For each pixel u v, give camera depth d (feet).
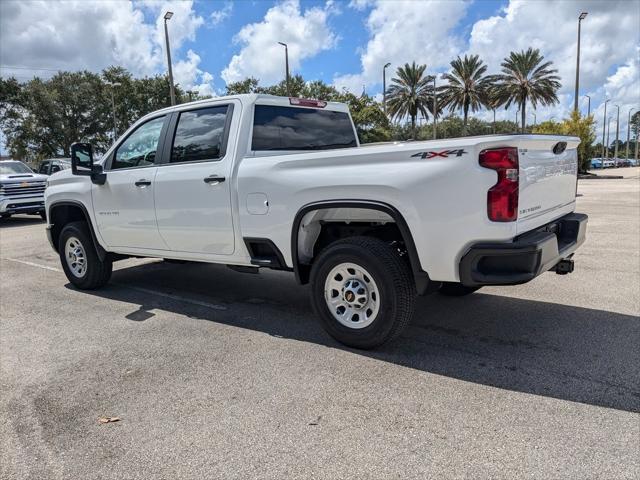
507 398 10.30
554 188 13.14
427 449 8.66
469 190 10.77
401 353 12.75
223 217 14.82
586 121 100.48
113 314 17.01
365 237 12.66
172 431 9.56
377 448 8.75
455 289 17.37
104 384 11.65
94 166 17.93
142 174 16.85
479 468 8.09
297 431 9.37
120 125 164.04
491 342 13.33
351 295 12.80
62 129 152.15
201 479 8.13
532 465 8.12
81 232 19.54
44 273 24.16
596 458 8.23
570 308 15.94
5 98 148.77
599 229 31.60
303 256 13.91
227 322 15.75
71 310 17.67
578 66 94.99
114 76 160.76
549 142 12.34
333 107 18.11
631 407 9.80
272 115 15.66
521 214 11.09
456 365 11.96
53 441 9.39
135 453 8.91
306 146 16.69
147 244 17.44
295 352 13.10
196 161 15.55
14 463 8.75
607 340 13.21
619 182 85.81
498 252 10.65
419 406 10.11
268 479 8.05
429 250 11.44
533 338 13.52
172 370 12.27
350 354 12.83
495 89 156.56
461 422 9.46
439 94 166.61
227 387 11.25
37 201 47.09
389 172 11.65
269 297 18.51
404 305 12.17
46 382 11.88
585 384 10.81
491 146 10.54
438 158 11.08
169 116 16.53
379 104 138.41
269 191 13.62
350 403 10.32
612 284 18.58
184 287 20.29
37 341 14.66
